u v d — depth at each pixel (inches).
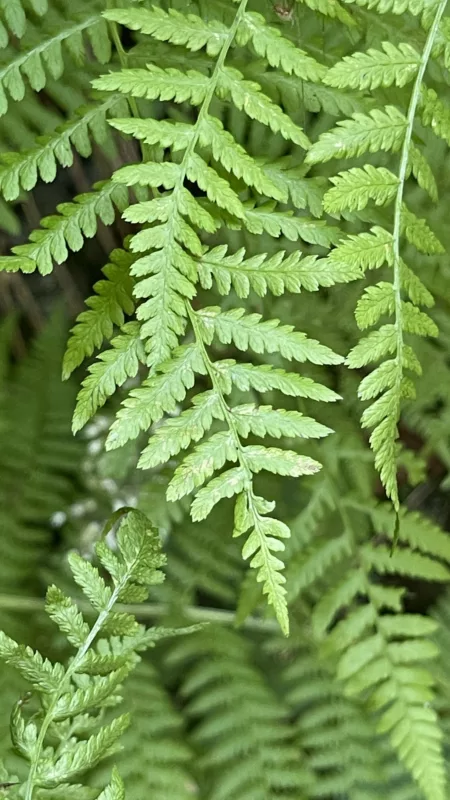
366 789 50.6
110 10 39.9
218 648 52.2
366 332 50.8
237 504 39.4
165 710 50.5
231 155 39.7
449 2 43.8
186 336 49.7
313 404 50.7
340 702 51.4
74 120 41.2
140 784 49.1
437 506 64.2
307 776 50.6
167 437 39.1
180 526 53.1
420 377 52.0
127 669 40.1
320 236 40.8
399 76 40.3
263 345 39.6
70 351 40.4
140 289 39.2
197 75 39.9
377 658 48.3
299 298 50.6
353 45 43.7
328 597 49.0
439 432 53.0
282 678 51.8
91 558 56.5
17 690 50.1
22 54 41.9
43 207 62.9
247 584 48.6
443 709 51.7
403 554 49.3
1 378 58.7
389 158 46.4
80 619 39.8
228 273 39.8
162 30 40.0
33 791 39.7
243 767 50.6
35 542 56.5
